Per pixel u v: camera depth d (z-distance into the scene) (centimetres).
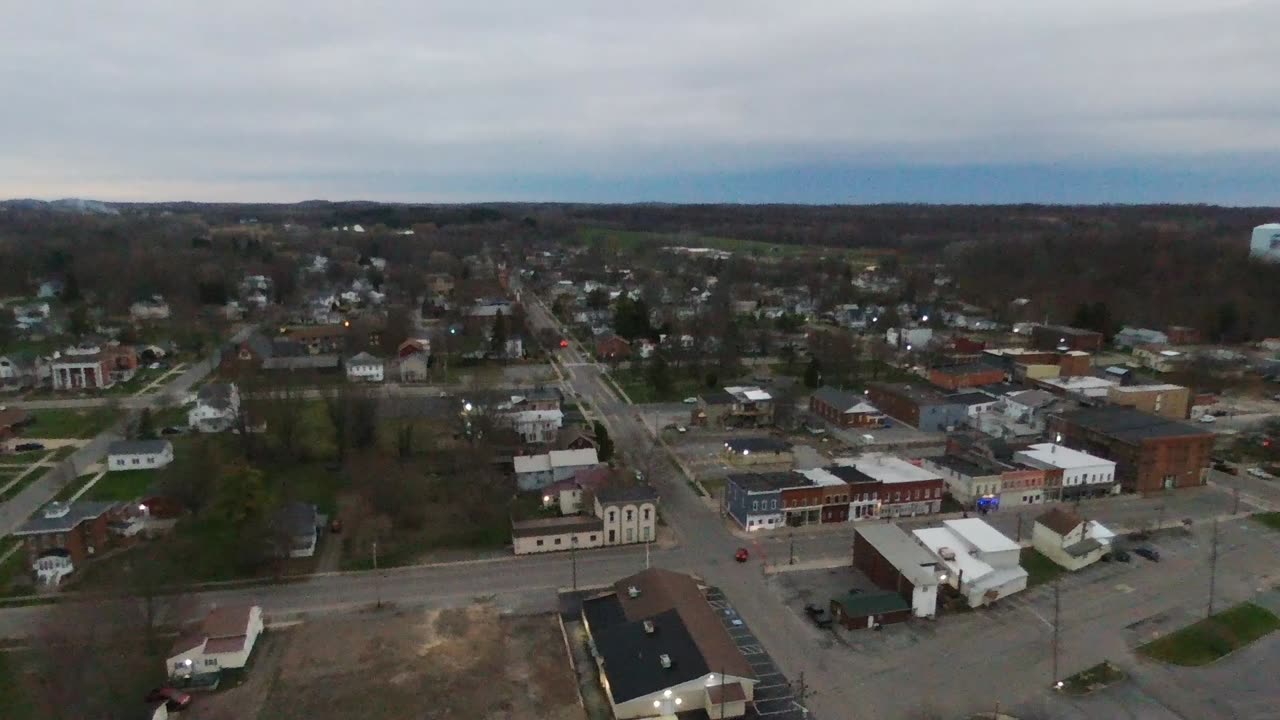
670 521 7969
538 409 10938
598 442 9500
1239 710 5125
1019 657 5662
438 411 10862
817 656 5638
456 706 5041
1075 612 6281
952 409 11094
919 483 8156
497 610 6234
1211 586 6550
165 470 8712
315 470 9006
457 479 8581
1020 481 8481
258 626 5825
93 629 5269
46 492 8306
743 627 5997
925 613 6181
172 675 5259
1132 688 5319
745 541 7538
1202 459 9006
